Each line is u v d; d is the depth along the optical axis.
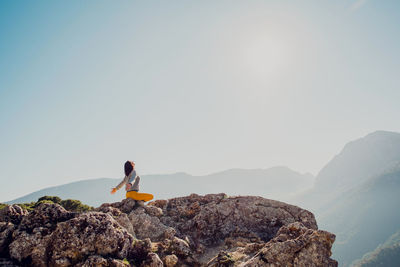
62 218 6.75
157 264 6.63
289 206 11.70
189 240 9.39
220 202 12.04
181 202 12.31
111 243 6.40
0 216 6.73
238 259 7.18
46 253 5.85
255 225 11.20
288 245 6.62
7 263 5.41
